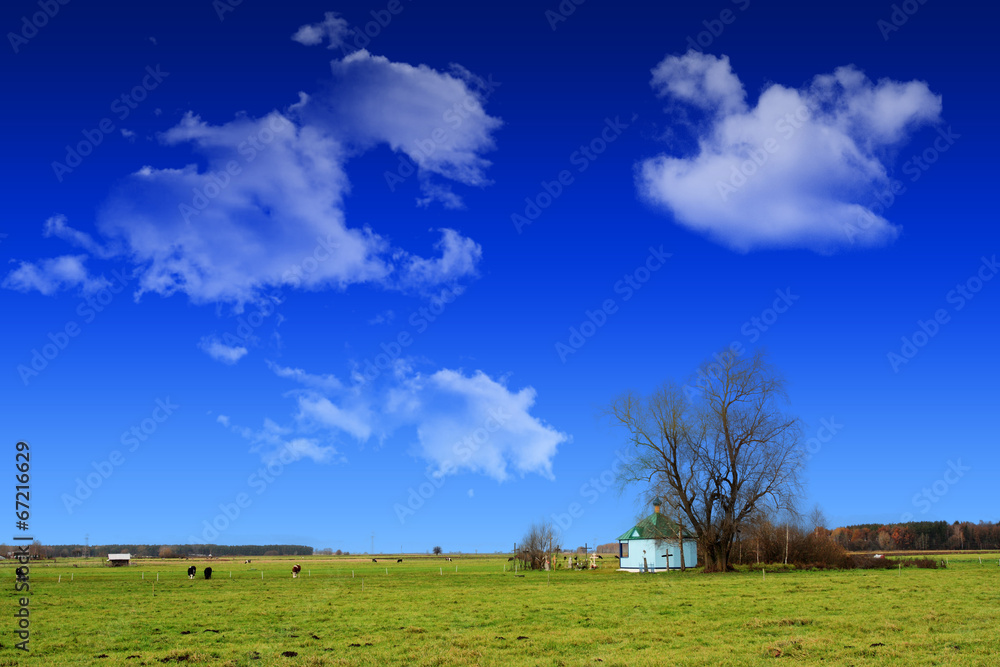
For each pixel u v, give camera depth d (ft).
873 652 78.48
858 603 123.95
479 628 102.58
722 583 179.52
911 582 172.14
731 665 73.61
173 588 192.85
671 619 108.47
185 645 90.17
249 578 247.70
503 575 254.06
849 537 558.15
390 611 124.36
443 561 466.29
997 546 522.88
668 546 267.59
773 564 271.08
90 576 262.67
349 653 83.25
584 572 274.57
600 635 93.35
